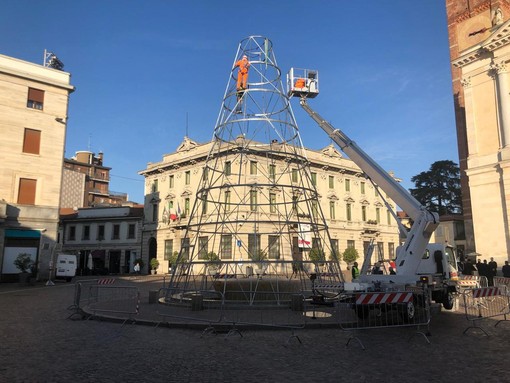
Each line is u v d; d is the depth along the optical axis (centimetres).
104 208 5900
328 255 4912
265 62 1734
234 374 709
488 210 3112
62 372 711
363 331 1120
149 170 5434
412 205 1499
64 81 3616
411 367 750
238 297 1616
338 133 1861
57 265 3356
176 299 1631
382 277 1409
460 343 953
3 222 3156
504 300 1795
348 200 5425
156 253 5300
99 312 1372
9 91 3303
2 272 3144
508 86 3075
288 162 1911
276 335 1066
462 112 4116
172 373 714
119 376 693
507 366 745
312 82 2136
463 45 4109
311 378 685
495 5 3800
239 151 1805
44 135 3450
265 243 4181
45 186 3406
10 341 968
